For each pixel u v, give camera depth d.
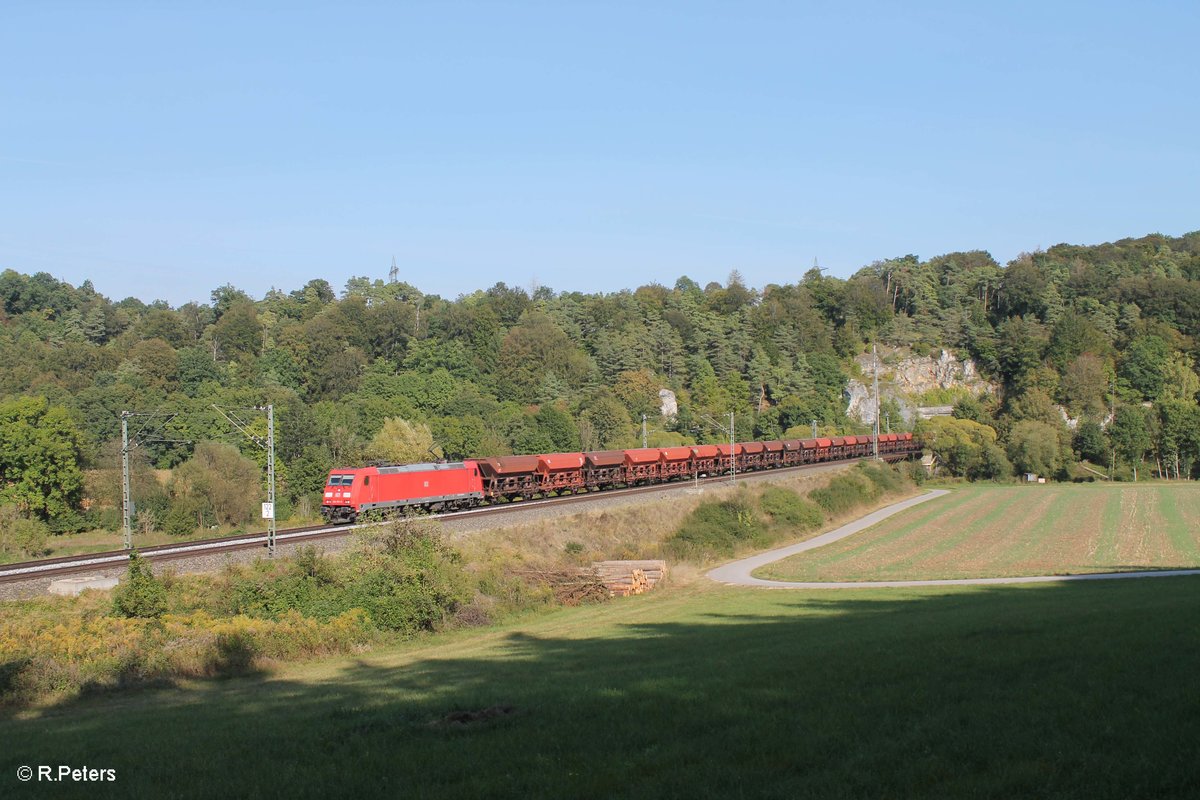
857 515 95.25
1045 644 20.14
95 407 107.00
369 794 12.13
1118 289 195.00
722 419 148.12
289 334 153.25
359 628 34.19
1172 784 10.75
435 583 37.59
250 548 43.59
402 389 133.62
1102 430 143.62
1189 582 40.59
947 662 18.80
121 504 77.25
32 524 61.12
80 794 12.91
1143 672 16.27
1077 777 11.08
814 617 34.78
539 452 112.56
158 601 31.94
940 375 185.38
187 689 25.58
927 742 12.90
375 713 17.45
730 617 37.19
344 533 48.47
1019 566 60.81
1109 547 70.25
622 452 83.69
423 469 61.19
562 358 156.25
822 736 13.34
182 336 162.62
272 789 12.48
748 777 11.82
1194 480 133.12
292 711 18.95
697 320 188.12
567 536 57.69
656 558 60.78
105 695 24.66
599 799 11.48
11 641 26.33
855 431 155.62
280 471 90.44
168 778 13.51
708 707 15.61
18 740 17.70
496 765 13.05
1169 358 165.75
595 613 42.69
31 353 132.75
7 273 191.50
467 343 168.25
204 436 103.56
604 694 17.42
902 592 45.56
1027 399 150.50
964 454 135.50
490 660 27.27
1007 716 13.91
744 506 76.25
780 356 176.50
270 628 31.41
